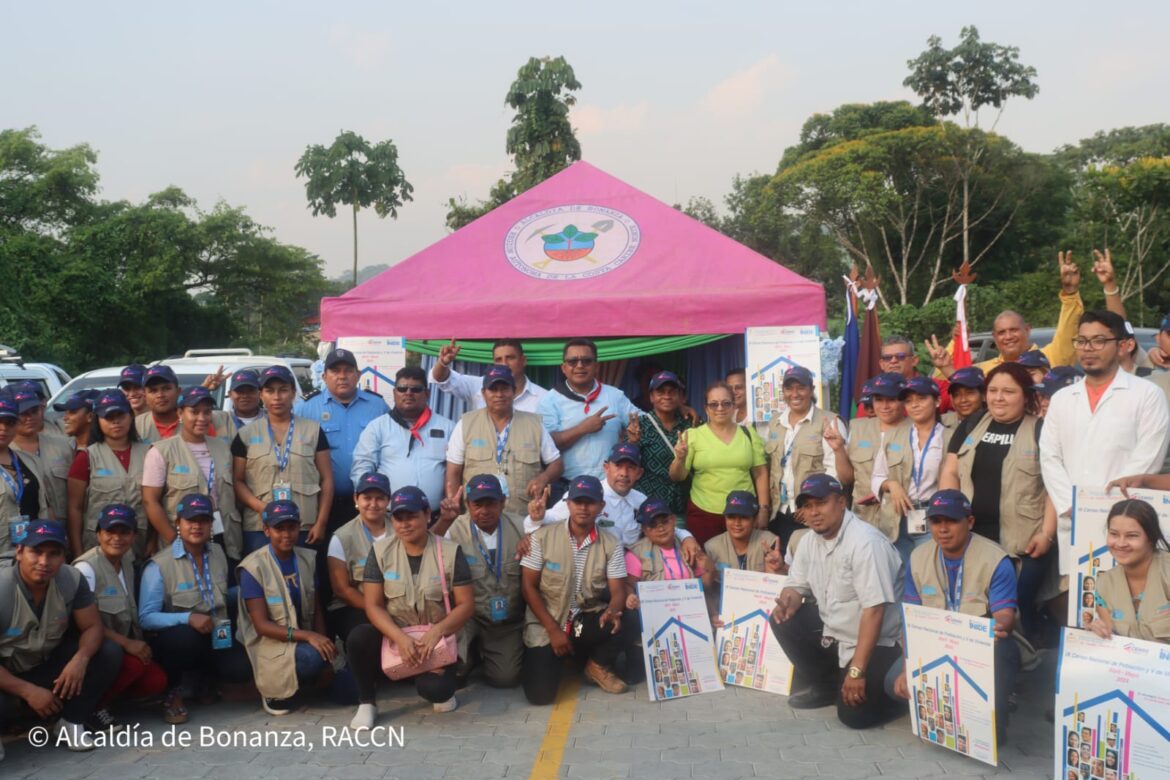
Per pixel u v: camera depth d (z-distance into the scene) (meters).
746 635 6.37
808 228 39.00
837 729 5.51
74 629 5.46
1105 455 5.27
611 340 8.66
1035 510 5.76
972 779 4.75
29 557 5.12
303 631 5.81
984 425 6.04
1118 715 4.44
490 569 6.25
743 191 42.88
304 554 6.05
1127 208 36.53
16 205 39.38
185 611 5.88
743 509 6.54
